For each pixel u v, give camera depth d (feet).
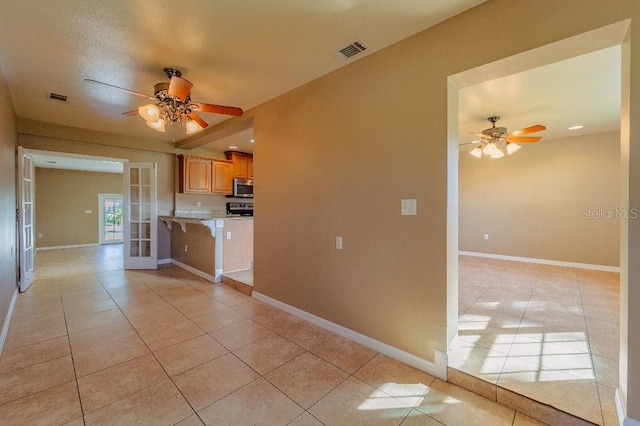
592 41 5.32
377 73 7.93
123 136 16.90
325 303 9.47
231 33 7.09
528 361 6.95
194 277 15.83
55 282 14.79
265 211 11.66
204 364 7.38
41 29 6.87
